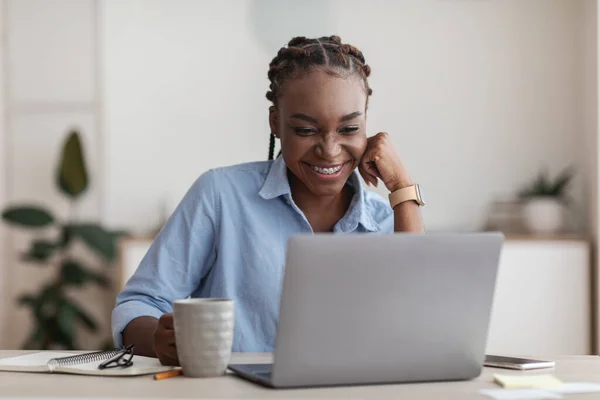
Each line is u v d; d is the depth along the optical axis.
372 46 4.35
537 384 1.12
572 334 3.84
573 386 1.12
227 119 4.44
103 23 4.48
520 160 4.30
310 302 1.07
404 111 4.34
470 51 4.32
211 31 4.43
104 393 1.04
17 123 4.60
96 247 4.18
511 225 4.28
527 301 3.83
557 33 4.29
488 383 1.16
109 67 4.48
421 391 1.09
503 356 1.42
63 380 1.15
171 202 4.46
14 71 4.59
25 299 4.34
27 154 4.59
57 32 4.54
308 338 1.08
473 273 1.14
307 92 1.55
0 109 4.57
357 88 1.59
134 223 4.46
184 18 4.45
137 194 4.47
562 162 4.28
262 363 1.28
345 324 1.09
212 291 1.66
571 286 3.85
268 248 1.65
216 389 1.08
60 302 4.30
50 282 4.54
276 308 1.63
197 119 4.44
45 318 4.31
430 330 1.13
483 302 1.15
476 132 4.32
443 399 1.03
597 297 3.83
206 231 1.65
